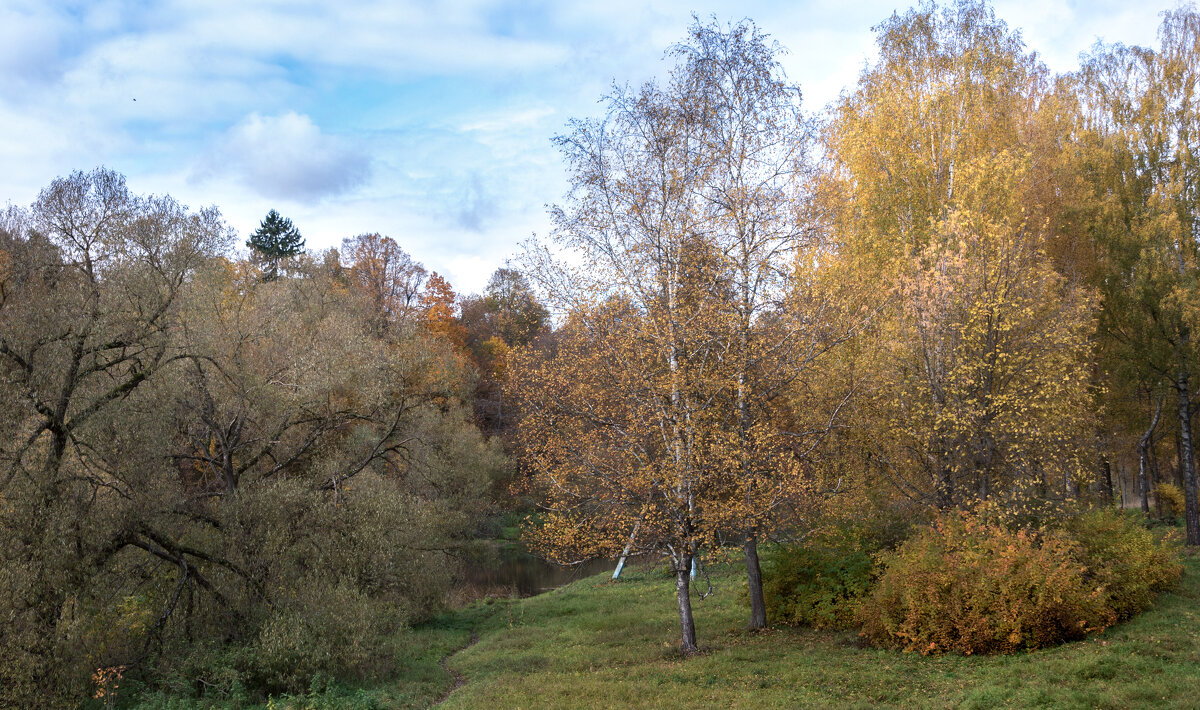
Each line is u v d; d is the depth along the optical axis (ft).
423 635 70.95
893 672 40.27
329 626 51.70
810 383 53.93
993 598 42.04
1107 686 33.06
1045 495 55.88
